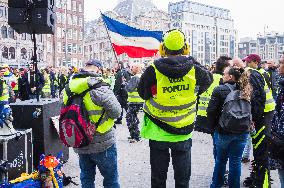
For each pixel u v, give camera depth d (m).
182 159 3.86
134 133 9.03
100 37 90.31
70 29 75.88
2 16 57.00
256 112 5.05
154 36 10.38
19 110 5.82
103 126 4.07
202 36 111.62
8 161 4.99
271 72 9.39
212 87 5.77
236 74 4.64
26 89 13.57
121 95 11.88
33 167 5.82
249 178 5.68
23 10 6.04
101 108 4.03
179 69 3.58
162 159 3.84
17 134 5.18
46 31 6.47
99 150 4.10
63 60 74.81
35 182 4.50
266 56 128.25
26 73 13.65
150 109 3.81
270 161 3.88
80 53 77.81
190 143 3.90
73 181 5.83
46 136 5.91
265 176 4.97
